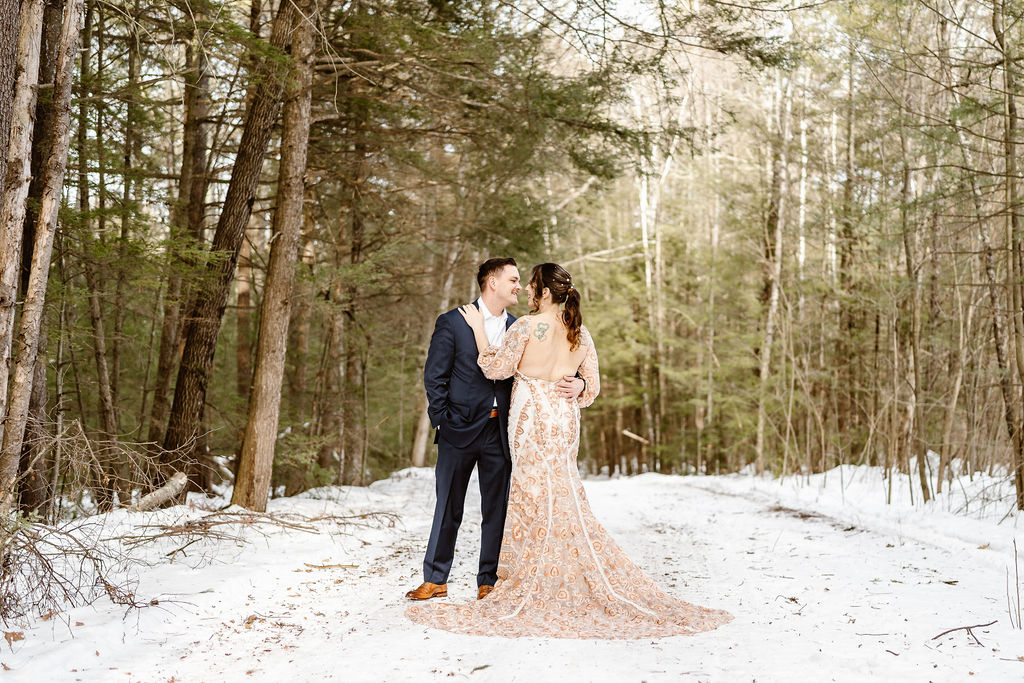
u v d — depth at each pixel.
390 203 12.80
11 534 3.90
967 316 10.68
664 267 30.11
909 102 9.87
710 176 22.56
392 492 12.32
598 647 3.64
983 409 10.13
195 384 9.19
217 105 11.09
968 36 8.94
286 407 13.43
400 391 19.77
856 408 16.77
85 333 8.34
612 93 9.55
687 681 3.11
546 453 4.52
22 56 4.29
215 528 6.70
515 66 9.11
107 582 4.27
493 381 4.78
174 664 3.42
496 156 11.69
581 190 20.91
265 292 8.54
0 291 4.21
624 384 33.00
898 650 3.49
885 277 12.32
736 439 24.20
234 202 9.39
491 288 4.90
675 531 8.16
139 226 7.50
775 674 3.19
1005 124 7.91
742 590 4.96
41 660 3.28
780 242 18.61
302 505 9.45
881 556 6.21
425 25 9.33
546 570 4.37
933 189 9.96
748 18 7.87
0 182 4.12
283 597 4.79
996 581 5.09
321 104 10.77
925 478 9.30
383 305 16.02
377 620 4.21
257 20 9.80
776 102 18.34
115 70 9.89
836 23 9.06
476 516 9.35
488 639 3.80
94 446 5.36
